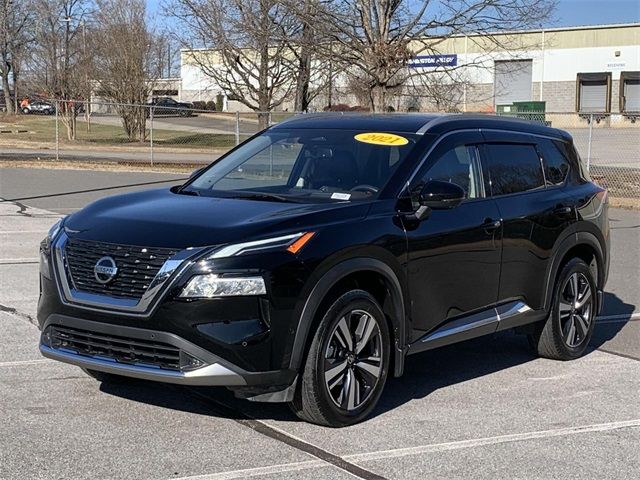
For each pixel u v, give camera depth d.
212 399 5.41
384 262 5.05
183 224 4.75
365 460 4.46
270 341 4.50
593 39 61.69
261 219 4.79
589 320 6.94
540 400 5.66
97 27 39.69
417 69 22.98
